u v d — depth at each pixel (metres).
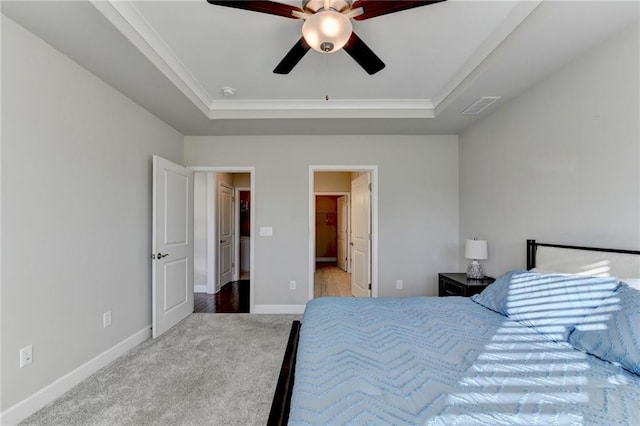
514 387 1.11
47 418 1.87
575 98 2.23
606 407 0.98
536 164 2.64
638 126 1.78
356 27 2.13
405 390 1.09
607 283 1.59
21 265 1.86
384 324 1.80
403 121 3.61
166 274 3.40
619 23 1.82
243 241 7.38
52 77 2.08
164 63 2.47
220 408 1.98
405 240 4.17
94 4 1.70
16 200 1.83
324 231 9.73
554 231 2.43
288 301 4.15
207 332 3.34
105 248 2.60
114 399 2.07
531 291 1.90
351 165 4.17
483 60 2.46
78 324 2.29
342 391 1.09
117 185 2.76
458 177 4.17
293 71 2.75
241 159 4.18
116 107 2.75
